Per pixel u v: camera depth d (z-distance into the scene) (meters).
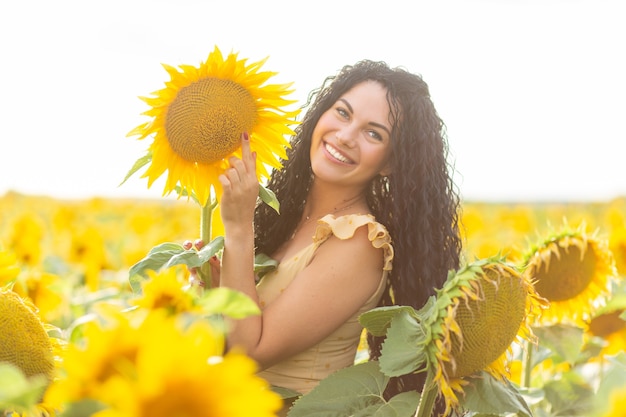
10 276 2.43
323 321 3.12
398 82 3.41
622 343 3.93
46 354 1.98
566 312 3.78
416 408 2.39
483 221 12.58
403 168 3.37
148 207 17.66
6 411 1.73
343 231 3.17
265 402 1.08
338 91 3.43
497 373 2.39
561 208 20.62
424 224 3.41
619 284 3.99
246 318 2.99
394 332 2.30
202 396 1.07
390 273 3.46
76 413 1.20
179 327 1.22
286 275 3.23
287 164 3.57
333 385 2.48
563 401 3.53
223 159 2.77
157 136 2.64
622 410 1.23
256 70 2.68
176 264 2.62
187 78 2.63
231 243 2.86
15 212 18.36
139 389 1.04
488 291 2.20
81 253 7.57
